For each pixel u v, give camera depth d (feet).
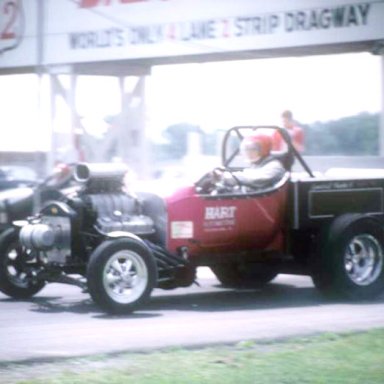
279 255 38.37
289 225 38.27
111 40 74.33
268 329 30.73
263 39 65.67
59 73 78.59
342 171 42.19
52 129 80.02
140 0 72.23
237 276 41.22
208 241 36.68
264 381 23.44
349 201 39.09
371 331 29.86
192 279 36.78
